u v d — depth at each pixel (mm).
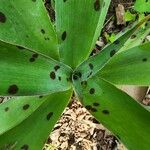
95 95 200
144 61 219
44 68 178
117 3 400
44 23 196
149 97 352
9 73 168
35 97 209
